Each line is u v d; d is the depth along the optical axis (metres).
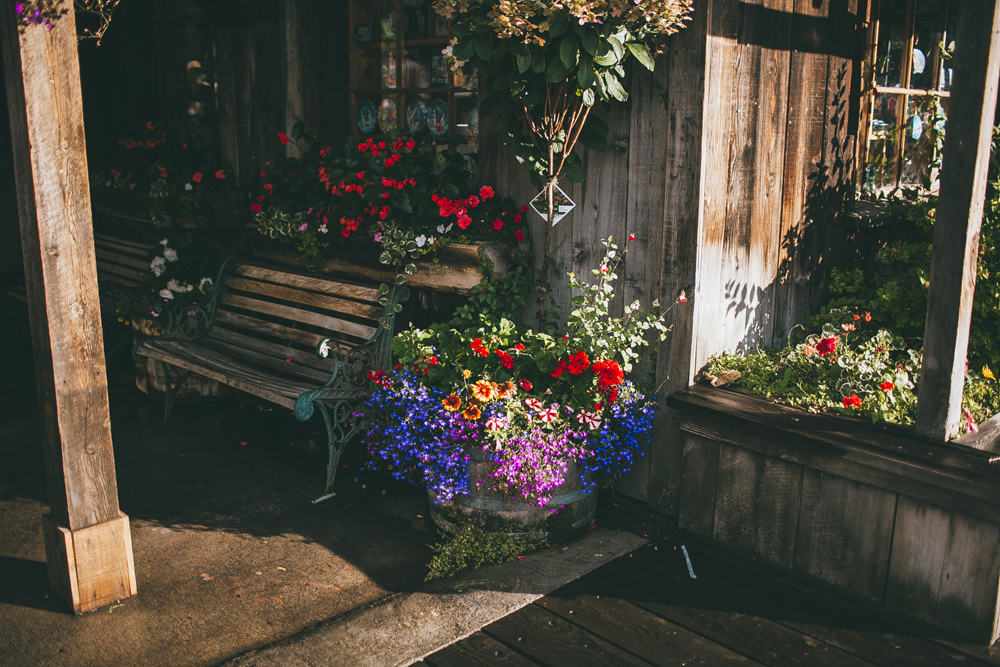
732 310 3.22
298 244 4.17
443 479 2.90
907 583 2.53
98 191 5.54
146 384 4.68
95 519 2.49
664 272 3.08
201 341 4.38
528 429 2.81
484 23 2.81
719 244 3.07
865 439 2.56
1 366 5.31
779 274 3.40
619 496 3.43
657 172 3.05
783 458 2.75
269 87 4.86
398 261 3.59
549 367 2.94
